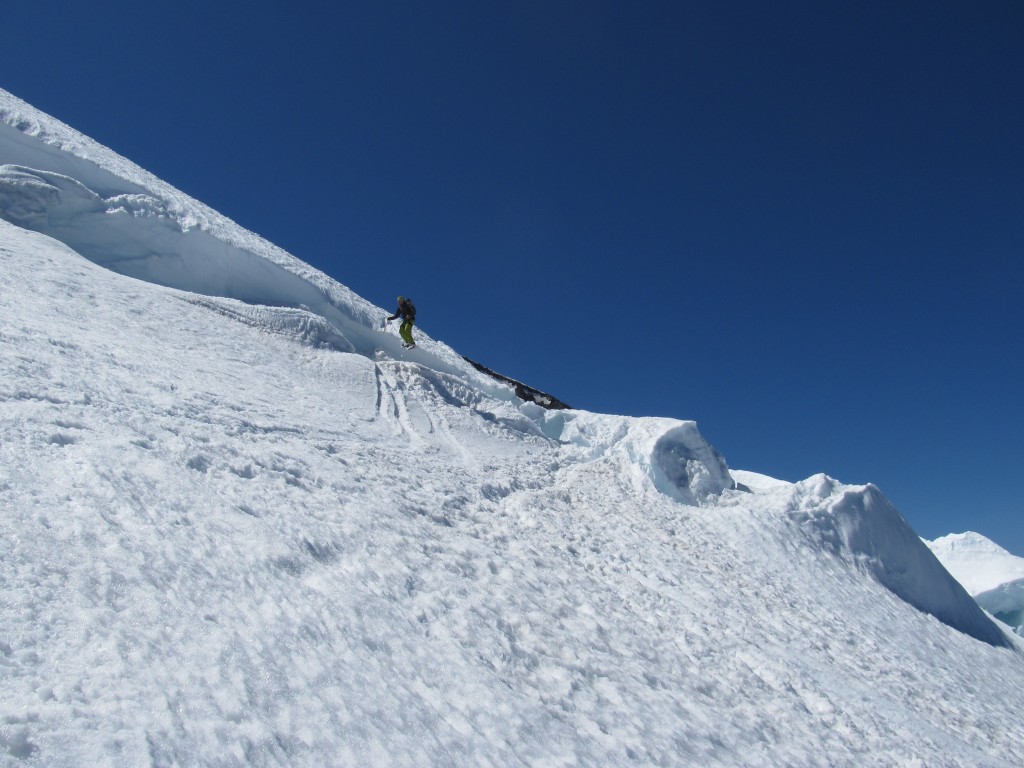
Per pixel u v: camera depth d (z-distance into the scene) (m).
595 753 5.36
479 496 11.26
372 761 4.16
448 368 20.05
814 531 15.30
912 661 11.48
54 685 3.63
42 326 9.49
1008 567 26.25
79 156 16.48
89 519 5.33
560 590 8.49
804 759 6.71
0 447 5.77
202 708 3.96
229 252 17.27
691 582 11.00
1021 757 9.28
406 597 6.47
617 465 16.92
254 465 7.94
